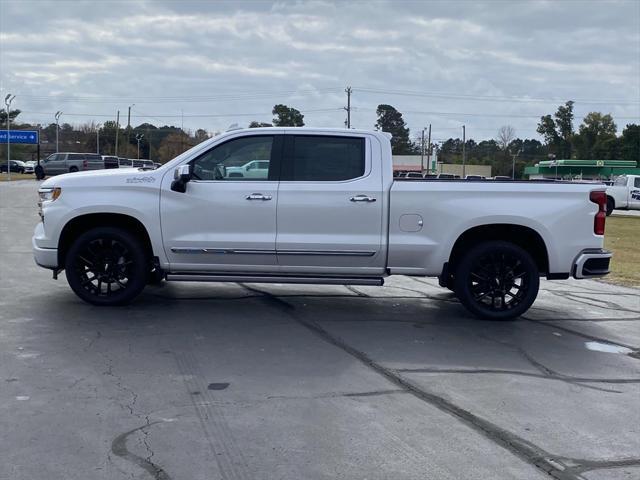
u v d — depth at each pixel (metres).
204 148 7.82
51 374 5.62
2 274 10.09
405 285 10.40
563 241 7.74
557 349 6.92
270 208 7.64
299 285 10.05
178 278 7.88
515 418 4.93
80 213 7.75
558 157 103.06
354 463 4.10
